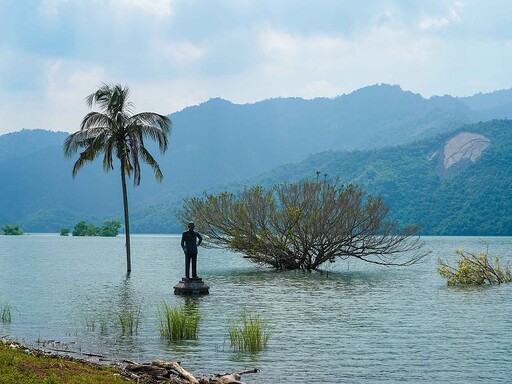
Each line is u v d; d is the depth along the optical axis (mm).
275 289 39344
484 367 17688
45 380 13398
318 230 53438
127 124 48938
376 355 19109
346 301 32969
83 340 20953
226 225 56062
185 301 32375
